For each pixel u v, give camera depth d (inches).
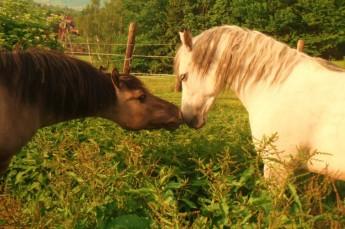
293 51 131.5
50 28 276.7
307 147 123.7
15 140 127.8
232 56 135.9
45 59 130.0
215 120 193.6
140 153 127.1
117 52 1079.6
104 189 108.9
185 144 152.0
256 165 103.8
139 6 1318.9
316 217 91.7
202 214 102.3
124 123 145.6
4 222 102.5
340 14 1143.6
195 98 142.9
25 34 251.0
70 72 132.0
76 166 119.6
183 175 132.0
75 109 135.0
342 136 117.1
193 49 140.6
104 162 123.5
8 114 124.8
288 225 88.1
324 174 123.0
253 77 133.5
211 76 139.3
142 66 1064.8
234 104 350.9
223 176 101.3
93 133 164.6
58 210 108.0
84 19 1699.1
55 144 157.2
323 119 120.7
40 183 136.4
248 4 1194.6
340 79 123.0
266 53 132.1
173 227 91.0
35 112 129.9
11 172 150.1
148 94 146.6
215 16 1206.3
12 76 125.5
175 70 147.2
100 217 103.2
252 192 102.2
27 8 273.4
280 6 1178.6
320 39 1157.1
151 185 104.2
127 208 107.3
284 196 93.6
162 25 1236.5
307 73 126.7
